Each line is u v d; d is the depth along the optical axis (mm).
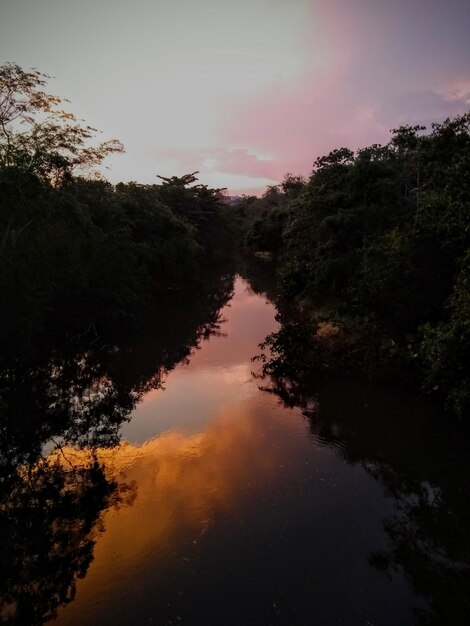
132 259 26312
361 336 15719
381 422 12102
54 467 10609
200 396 14539
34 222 17594
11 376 16797
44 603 6738
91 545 7855
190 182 53031
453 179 11672
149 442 11516
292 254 30922
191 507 8742
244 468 10055
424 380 13055
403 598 6703
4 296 16672
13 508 9141
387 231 18000
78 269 21062
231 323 25688
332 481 9523
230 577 7055
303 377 15406
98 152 21438
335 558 7430
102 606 6617
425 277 14203
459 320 10641
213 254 58438
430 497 9055
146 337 22953
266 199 84562
